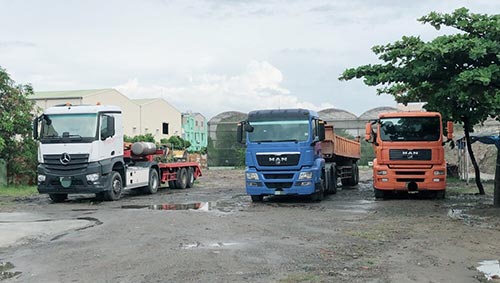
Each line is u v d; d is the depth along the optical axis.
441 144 18.05
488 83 13.27
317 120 18.39
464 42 13.33
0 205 18.83
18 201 20.34
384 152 18.36
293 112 17.81
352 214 14.85
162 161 24.48
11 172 26.75
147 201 19.72
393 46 15.13
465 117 18.84
